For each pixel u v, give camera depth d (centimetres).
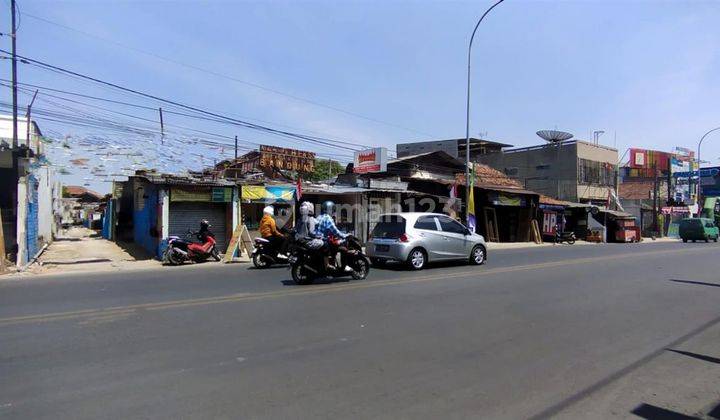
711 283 1197
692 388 477
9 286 1052
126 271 1359
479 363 542
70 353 555
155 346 586
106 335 633
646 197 5006
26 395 433
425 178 2806
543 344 622
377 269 1383
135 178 2155
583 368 532
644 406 432
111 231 2698
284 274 1267
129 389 450
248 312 780
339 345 602
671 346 627
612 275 1327
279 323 708
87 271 1365
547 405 429
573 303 905
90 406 411
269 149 2362
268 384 467
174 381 471
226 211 1906
